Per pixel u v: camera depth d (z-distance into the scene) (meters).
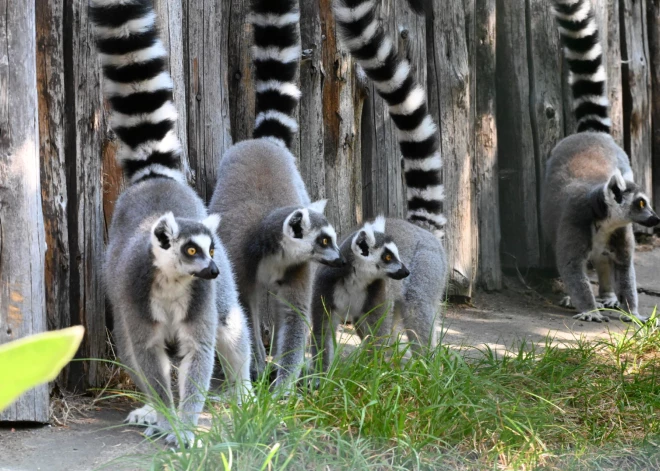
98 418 7.43
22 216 6.80
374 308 8.73
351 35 10.62
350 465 5.81
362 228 9.39
